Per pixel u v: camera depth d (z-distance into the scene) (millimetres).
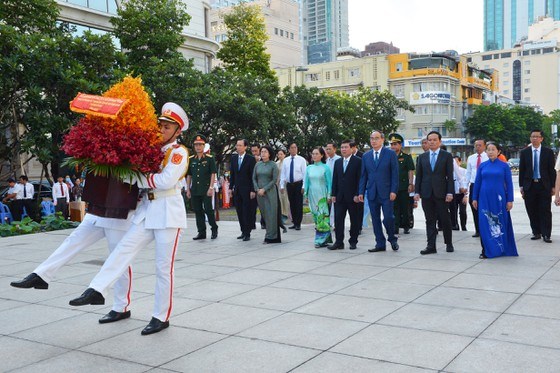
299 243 10219
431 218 8609
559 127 92688
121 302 5086
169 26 24422
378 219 8930
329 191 9562
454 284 6312
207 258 8633
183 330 4754
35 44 16172
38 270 4520
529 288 6012
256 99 26312
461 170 11508
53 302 5918
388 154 8812
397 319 4934
